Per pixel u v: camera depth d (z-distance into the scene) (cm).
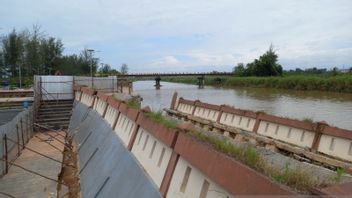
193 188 488
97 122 1738
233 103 3444
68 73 6850
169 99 4500
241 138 1313
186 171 531
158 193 601
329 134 991
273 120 1283
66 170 1501
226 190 387
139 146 854
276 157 889
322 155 972
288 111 2609
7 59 6206
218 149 480
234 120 1606
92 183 1082
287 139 1173
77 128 2188
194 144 509
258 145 1191
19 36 6275
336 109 2628
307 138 1081
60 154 1852
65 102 3003
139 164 789
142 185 691
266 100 3728
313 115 2275
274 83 5991
